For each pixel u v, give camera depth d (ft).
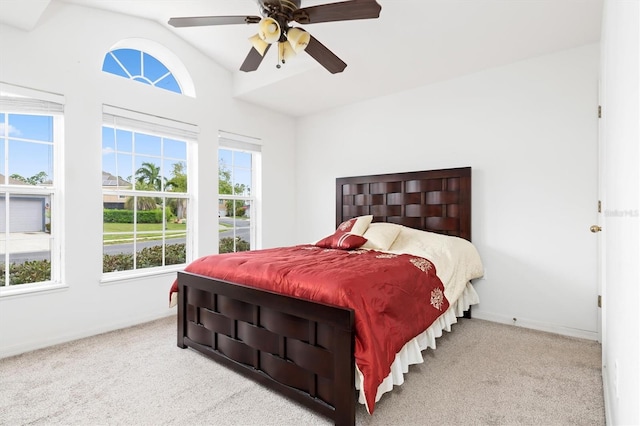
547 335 9.32
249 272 7.12
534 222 9.90
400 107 12.61
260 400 6.19
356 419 5.55
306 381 5.86
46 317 8.61
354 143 13.89
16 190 8.43
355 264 7.27
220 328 7.46
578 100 9.21
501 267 10.46
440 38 8.79
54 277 9.02
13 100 8.19
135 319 10.33
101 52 9.65
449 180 11.21
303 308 5.78
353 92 12.63
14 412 5.80
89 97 9.39
